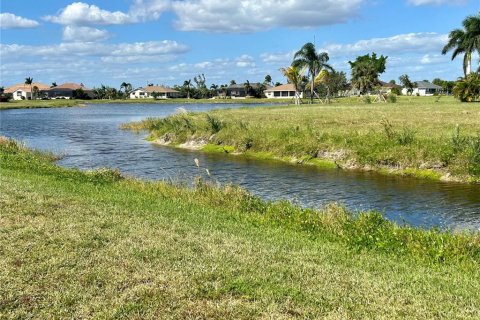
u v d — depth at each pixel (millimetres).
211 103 135875
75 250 8141
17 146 27516
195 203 13688
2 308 5984
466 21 66812
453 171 20547
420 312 6359
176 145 35031
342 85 123312
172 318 5883
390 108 52500
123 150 32875
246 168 24688
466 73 68562
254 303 6363
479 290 7387
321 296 6738
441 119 35375
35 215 10477
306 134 28578
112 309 6035
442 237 10188
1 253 7848
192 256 8156
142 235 9328
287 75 77938
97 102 157125
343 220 11680
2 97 149375
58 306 6094
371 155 23672
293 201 17266
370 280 7566
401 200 17203
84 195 13203
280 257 8508
